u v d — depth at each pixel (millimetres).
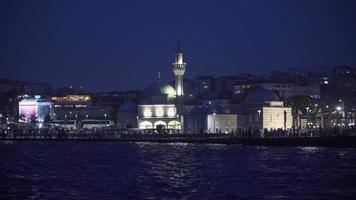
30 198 98875
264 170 141500
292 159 172000
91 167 155750
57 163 170250
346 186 110375
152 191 105750
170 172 140250
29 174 137625
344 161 163125
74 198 98312
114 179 125375
